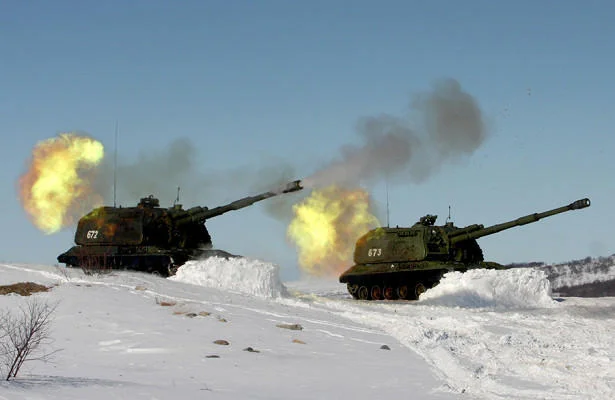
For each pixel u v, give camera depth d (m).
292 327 21.42
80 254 39.22
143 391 12.35
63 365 15.10
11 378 12.98
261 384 14.14
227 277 33.53
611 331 25.20
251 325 21.06
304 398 13.08
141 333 18.75
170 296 25.83
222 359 16.31
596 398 13.85
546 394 14.20
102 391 11.93
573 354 19.67
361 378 15.14
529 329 25.80
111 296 23.80
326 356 17.52
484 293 40.09
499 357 19.00
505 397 13.89
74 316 20.44
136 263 39.75
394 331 22.89
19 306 21.19
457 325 26.27
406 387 14.38
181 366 15.47
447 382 15.09
